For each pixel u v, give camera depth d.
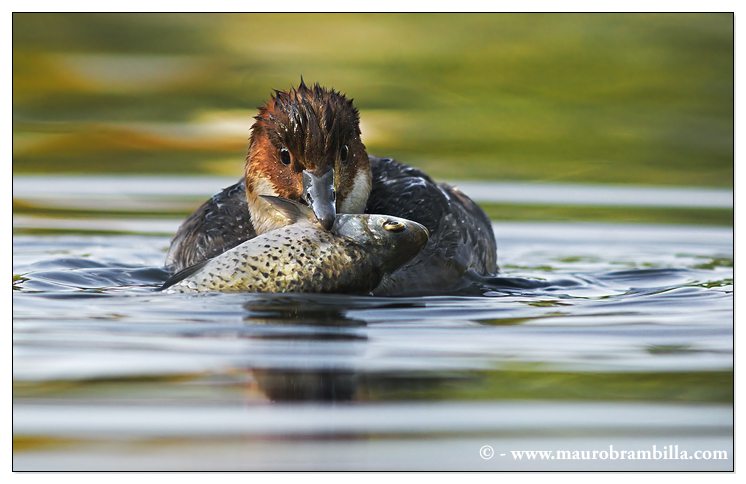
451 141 22.50
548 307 10.41
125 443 6.71
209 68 26.98
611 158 21.47
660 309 10.34
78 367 8.10
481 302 10.58
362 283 10.27
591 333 9.30
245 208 12.33
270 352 8.45
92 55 27.50
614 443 6.80
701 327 9.54
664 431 7.03
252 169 11.80
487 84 26.39
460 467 6.51
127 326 9.25
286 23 31.28
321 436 6.84
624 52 28.58
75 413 7.20
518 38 29.62
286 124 11.26
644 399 7.58
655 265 13.77
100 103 24.47
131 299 10.34
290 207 10.67
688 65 27.47
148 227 16.03
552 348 8.77
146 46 28.55
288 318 9.49
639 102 25.16
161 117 23.84
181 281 10.57
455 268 11.43
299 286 10.24
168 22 30.91
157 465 6.46
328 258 10.22
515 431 6.98
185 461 6.49
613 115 24.36
